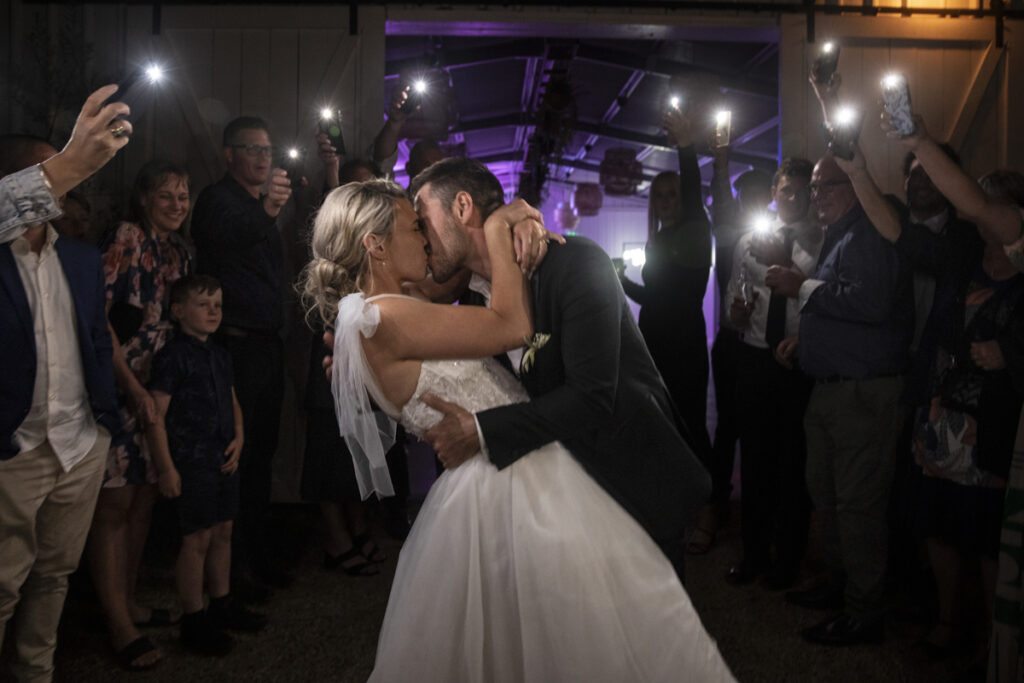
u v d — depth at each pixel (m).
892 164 4.46
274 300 3.25
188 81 4.36
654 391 1.63
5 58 4.18
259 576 3.20
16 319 1.88
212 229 3.11
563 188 14.29
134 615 2.79
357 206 1.50
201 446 2.58
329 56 4.39
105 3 4.32
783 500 3.26
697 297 3.79
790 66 4.43
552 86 6.35
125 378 2.49
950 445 2.41
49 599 2.08
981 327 2.33
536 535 1.38
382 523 4.18
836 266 2.71
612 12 4.39
